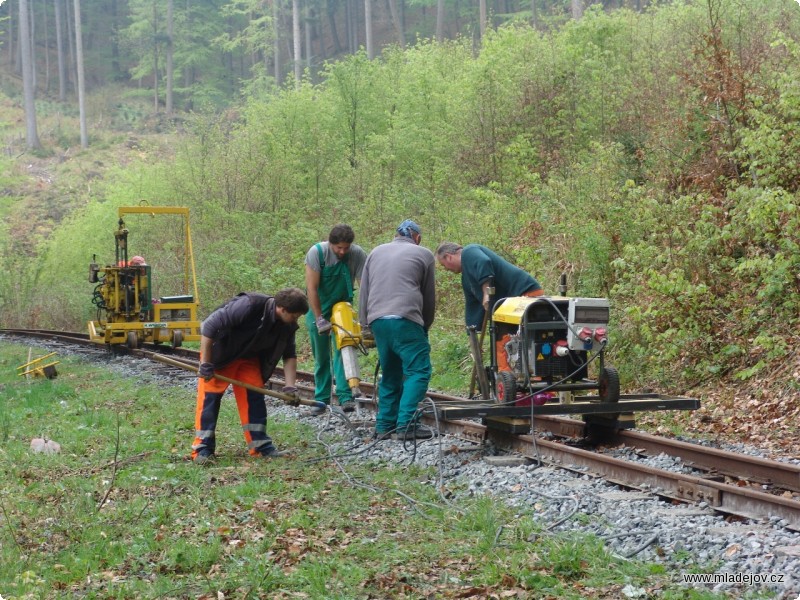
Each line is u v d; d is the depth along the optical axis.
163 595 4.81
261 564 5.04
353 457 8.43
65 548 5.71
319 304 10.31
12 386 15.01
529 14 48.81
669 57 19.17
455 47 31.02
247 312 8.06
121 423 10.27
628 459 7.92
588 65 20.61
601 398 8.30
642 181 16.25
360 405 10.97
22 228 44.09
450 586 4.82
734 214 11.96
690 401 8.34
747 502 5.93
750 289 11.85
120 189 32.66
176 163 29.30
